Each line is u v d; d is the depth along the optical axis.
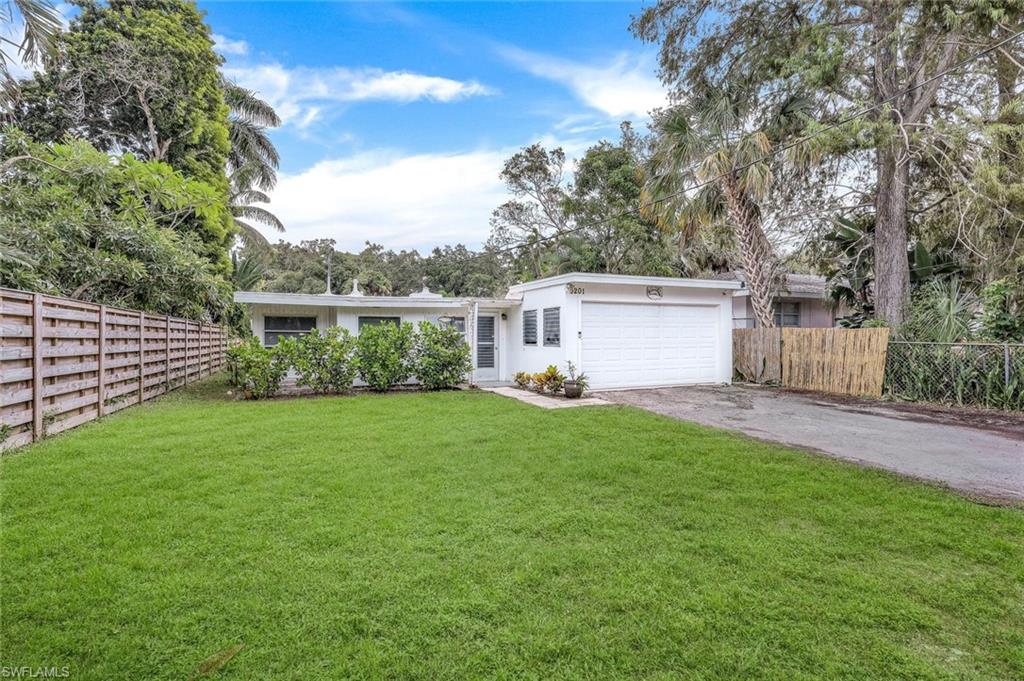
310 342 10.15
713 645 2.20
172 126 14.98
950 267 12.51
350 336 10.78
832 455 5.42
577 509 3.74
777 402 9.33
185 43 14.90
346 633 2.27
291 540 3.16
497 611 2.44
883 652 2.16
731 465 4.90
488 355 13.52
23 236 7.26
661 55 14.05
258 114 19.86
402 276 37.22
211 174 16.02
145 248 9.63
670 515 3.63
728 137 12.80
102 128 14.80
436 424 6.90
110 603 2.46
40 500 3.77
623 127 20.36
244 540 3.15
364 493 4.04
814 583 2.71
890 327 10.89
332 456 5.16
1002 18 9.52
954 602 2.53
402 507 3.74
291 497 3.93
